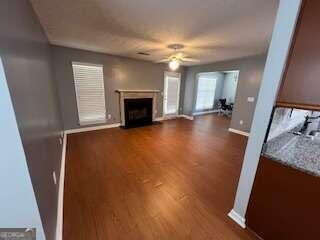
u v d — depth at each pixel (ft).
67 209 5.82
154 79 19.35
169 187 7.23
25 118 3.08
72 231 4.98
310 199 3.79
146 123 18.93
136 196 6.60
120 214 5.66
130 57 16.46
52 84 9.33
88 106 14.89
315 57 3.43
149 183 7.48
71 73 13.39
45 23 7.55
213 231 5.11
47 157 4.85
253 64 14.55
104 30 8.63
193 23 7.47
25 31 4.27
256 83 14.49
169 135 14.75
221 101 27.78
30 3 5.45
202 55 14.19
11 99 2.49
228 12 6.37
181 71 21.90
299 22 3.55
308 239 3.95
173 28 8.12
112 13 6.66
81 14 6.73
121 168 8.75
